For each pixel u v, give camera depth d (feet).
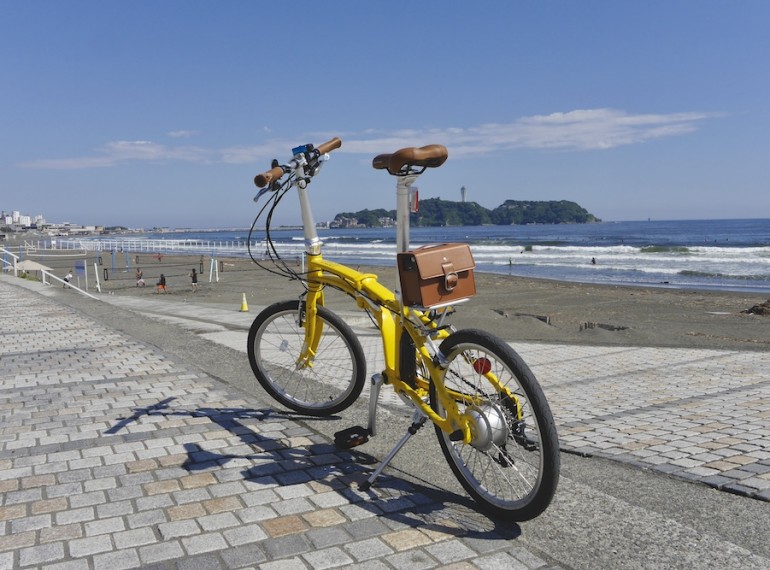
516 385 9.52
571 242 259.60
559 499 9.87
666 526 8.86
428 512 9.52
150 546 8.53
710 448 12.68
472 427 9.25
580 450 12.64
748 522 9.12
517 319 41.29
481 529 8.95
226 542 8.63
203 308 57.31
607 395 18.33
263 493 10.26
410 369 10.91
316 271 13.03
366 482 10.37
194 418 14.40
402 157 10.09
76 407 15.43
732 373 21.40
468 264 10.23
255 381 18.01
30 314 35.19
